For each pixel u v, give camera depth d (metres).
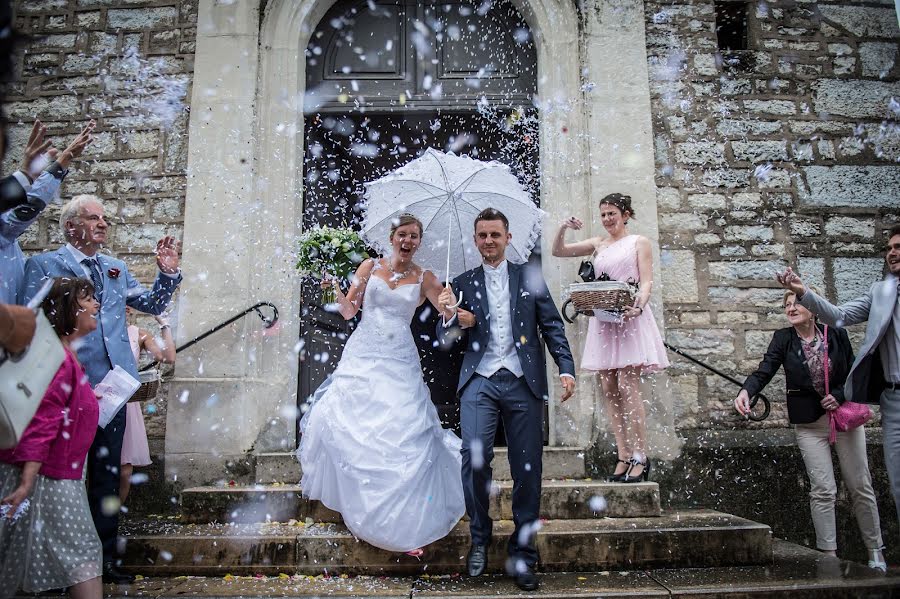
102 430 2.94
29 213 2.71
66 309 2.39
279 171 4.54
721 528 3.12
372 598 2.62
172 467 4.09
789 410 3.79
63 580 2.25
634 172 4.51
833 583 2.77
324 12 4.91
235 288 4.33
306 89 4.84
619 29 4.69
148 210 4.53
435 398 4.84
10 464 2.18
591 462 4.14
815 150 4.70
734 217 4.57
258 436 4.21
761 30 4.82
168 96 4.65
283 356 4.36
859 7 4.89
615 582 2.82
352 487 2.96
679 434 4.30
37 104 4.69
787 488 4.23
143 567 3.01
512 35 4.93
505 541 3.02
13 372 1.80
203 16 4.67
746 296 4.50
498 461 3.98
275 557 3.02
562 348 2.91
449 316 2.92
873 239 4.61
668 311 4.45
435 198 3.35
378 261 3.41
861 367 3.04
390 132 5.17
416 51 4.91
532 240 3.39
